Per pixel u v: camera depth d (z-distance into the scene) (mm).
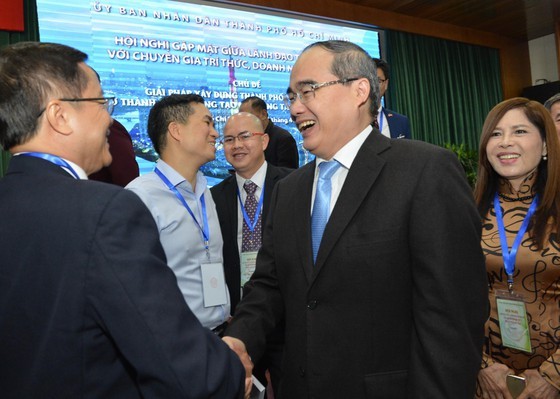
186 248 1695
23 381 668
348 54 1078
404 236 969
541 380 1300
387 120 2873
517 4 6348
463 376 889
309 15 5363
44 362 653
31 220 697
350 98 1069
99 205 692
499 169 1479
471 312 934
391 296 976
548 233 1389
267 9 5062
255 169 2246
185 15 4527
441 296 904
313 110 1069
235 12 4848
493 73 7578
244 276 2115
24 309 676
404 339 983
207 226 1834
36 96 762
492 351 1446
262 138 2260
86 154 815
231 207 2232
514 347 1386
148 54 4285
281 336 1475
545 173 1447
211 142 1831
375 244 978
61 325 651
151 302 664
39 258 678
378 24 5996
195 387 661
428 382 896
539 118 1438
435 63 6750
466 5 6203
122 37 4145
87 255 660
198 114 1791
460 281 924
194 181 1849
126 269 661
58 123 772
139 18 4250
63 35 3842
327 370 1007
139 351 647
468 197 984
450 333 895
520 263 1405
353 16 5750
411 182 979
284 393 1130
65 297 654
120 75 4113
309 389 1031
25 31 3658
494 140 1497
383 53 6113
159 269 701
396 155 1040
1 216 720
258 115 3113
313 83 1065
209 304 1724
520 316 1373
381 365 980
